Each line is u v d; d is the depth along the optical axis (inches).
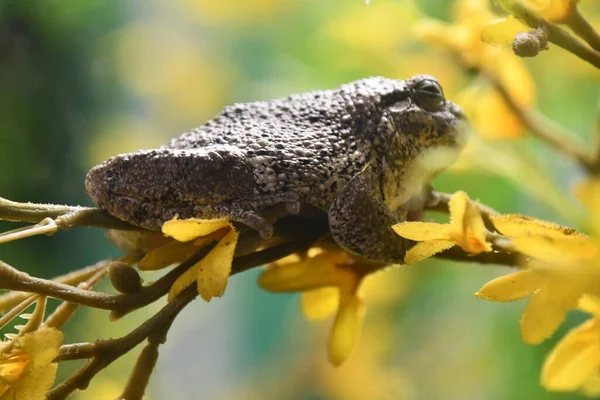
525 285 9.5
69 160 14.6
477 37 10.9
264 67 16.9
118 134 15.5
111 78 16.0
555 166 11.6
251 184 10.1
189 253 10.0
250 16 15.7
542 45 9.6
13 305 9.9
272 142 10.2
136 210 10.0
